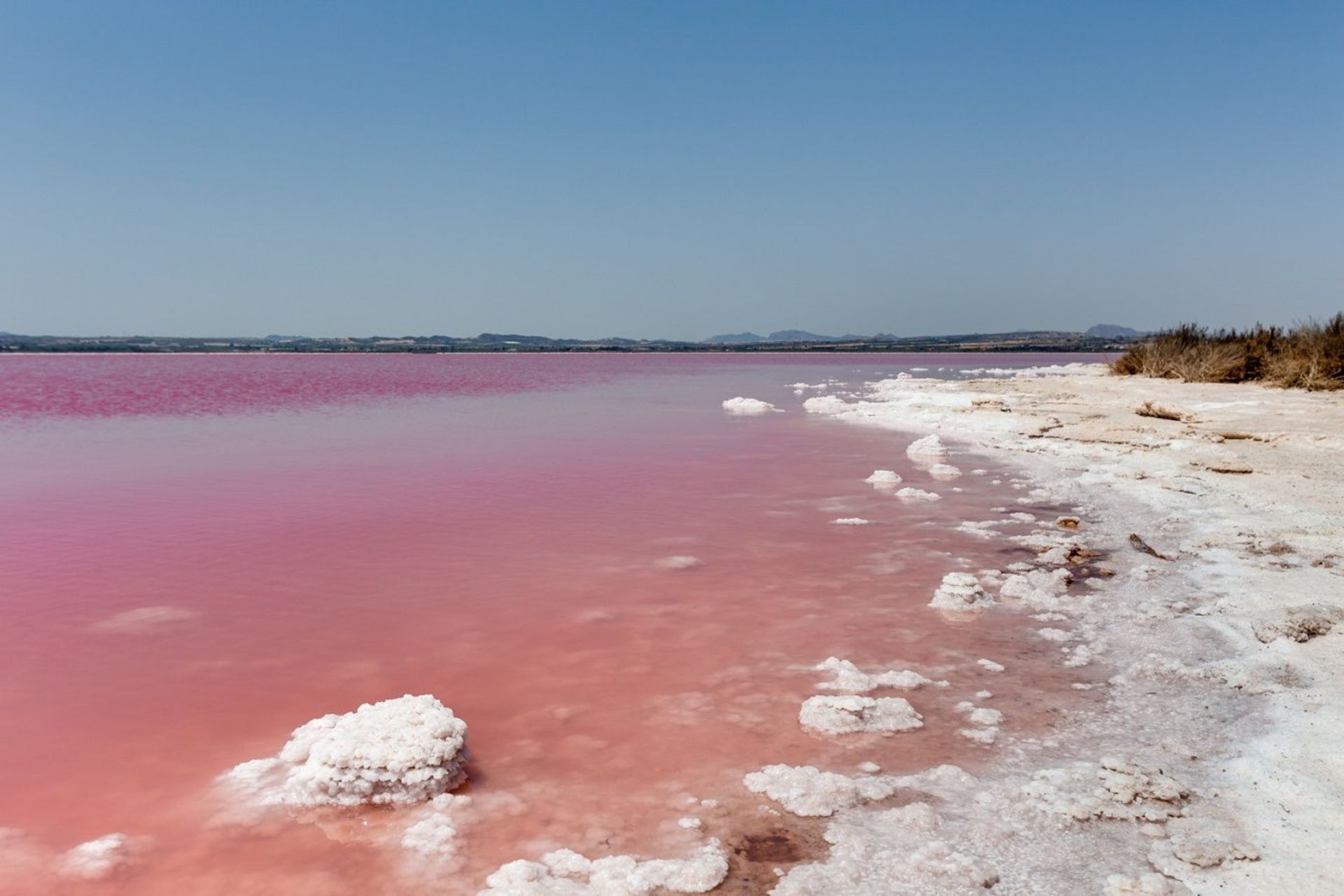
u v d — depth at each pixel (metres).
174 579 6.50
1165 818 3.30
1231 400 17.52
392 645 5.21
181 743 4.02
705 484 10.59
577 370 52.94
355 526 8.25
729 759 3.88
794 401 24.83
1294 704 4.20
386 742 3.62
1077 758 3.83
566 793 3.59
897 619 5.68
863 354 104.94
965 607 5.84
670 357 99.00
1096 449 12.46
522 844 3.25
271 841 3.28
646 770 3.78
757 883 2.99
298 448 13.84
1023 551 7.34
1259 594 5.80
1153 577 6.43
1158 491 9.33
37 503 9.23
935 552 7.34
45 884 3.00
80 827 3.36
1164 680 4.64
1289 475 9.57
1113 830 3.24
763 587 6.38
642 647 5.20
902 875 3.01
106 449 13.62
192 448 13.76
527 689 4.61
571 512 8.91
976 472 11.39
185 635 5.36
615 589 6.30
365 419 19.11
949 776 3.67
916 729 4.14
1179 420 14.95
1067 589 6.24
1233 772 3.63
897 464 12.12
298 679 4.71
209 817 3.43
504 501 9.47
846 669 4.77
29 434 15.66
